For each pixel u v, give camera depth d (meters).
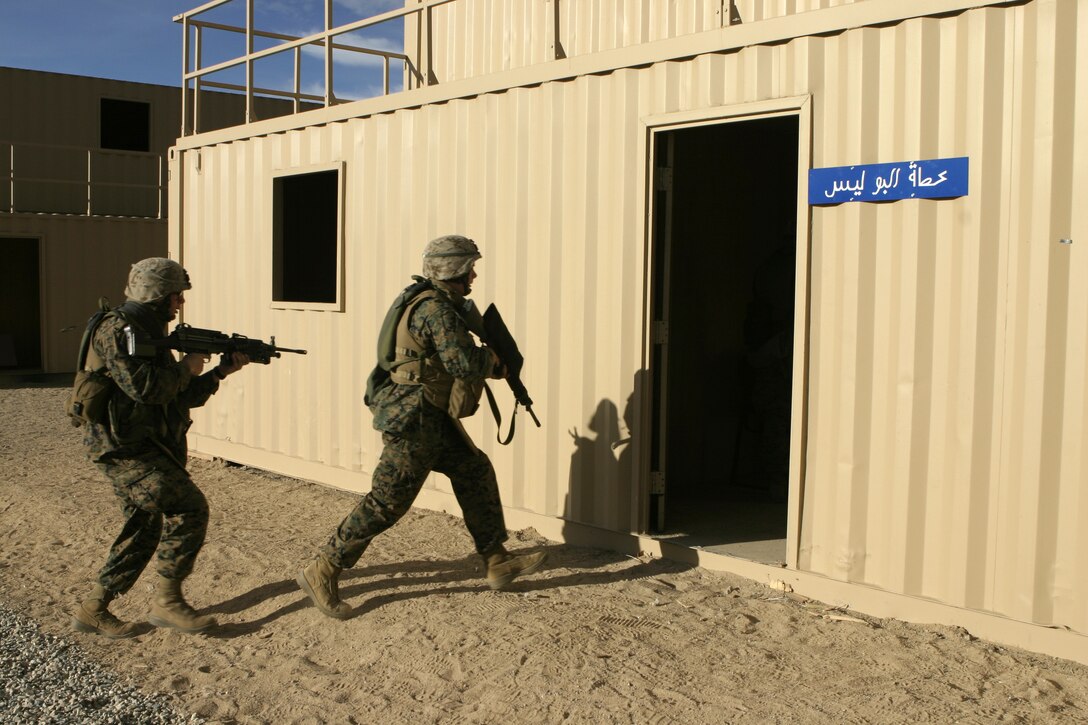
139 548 4.91
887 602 4.77
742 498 7.36
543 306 6.32
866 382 4.87
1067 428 4.24
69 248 17.64
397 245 7.37
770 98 5.17
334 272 9.12
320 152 8.02
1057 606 4.29
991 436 4.46
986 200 4.44
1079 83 4.19
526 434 6.47
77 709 4.05
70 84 19.39
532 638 4.52
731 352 8.18
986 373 4.46
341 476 7.80
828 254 4.99
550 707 3.91
